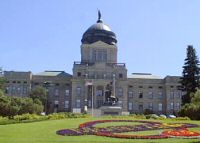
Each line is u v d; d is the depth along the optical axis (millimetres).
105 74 176750
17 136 48125
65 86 183000
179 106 183750
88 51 185375
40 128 56500
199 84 132875
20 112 114062
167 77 185250
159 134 48969
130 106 184750
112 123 63594
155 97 186625
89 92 172875
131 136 46281
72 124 61406
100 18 196750
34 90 163875
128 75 191375
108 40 189875
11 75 178375
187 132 50812
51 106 180500
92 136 47906
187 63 135250
